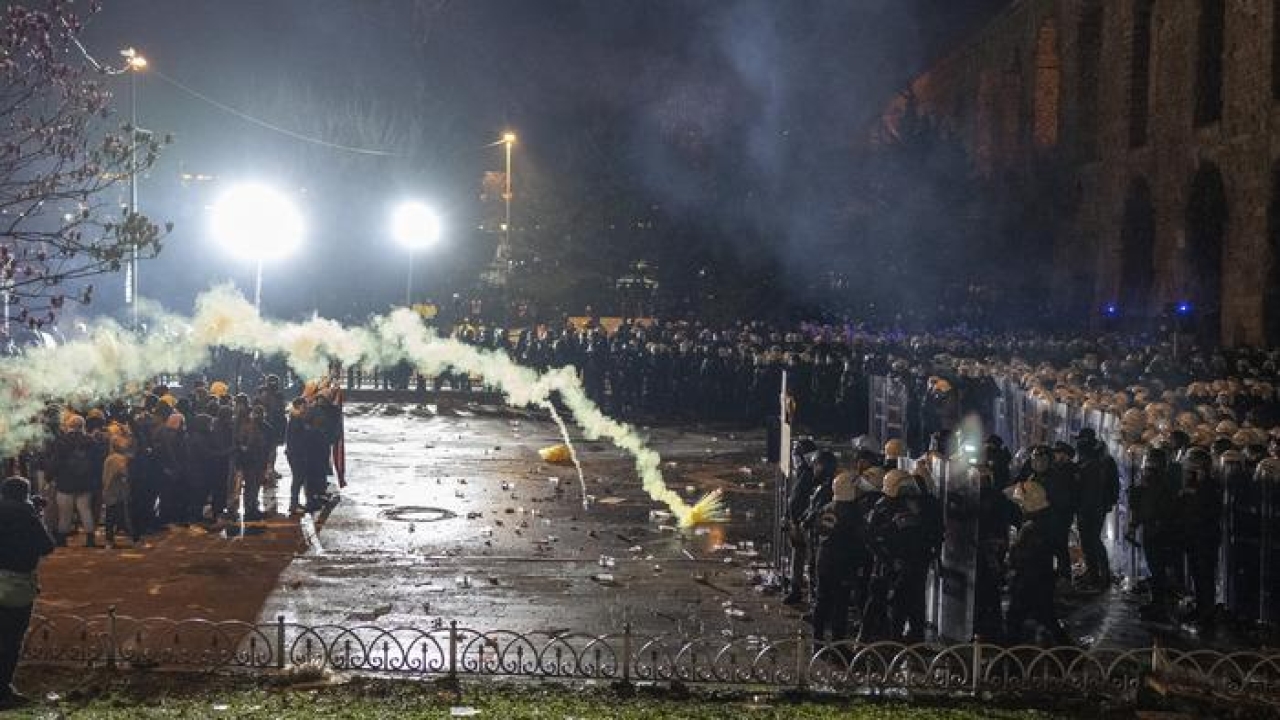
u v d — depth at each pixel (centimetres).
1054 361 3441
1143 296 4528
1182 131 4028
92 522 1723
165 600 1446
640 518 2033
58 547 1719
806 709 1105
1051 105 5681
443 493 2238
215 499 1922
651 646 1283
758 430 3428
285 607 1423
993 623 1283
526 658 1238
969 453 1510
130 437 1744
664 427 3472
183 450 1850
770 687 1163
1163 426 1669
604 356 3756
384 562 1659
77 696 1105
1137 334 4128
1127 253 4559
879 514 1284
